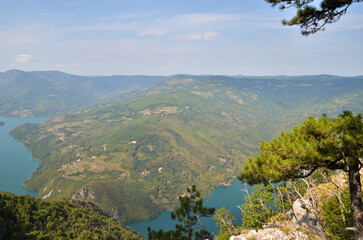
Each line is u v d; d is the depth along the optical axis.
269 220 25.02
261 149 13.20
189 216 16.94
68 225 162.12
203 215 16.75
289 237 16.08
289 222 18.67
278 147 12.33
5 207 143.12
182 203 16.95
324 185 24.83
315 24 12.11
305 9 11.41
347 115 10.96
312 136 11.81
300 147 11.05
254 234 16.92
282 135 13.09
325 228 16.83
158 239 16.81
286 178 11.84
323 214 19.22
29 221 145.75
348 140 9.58
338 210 17.28
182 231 16.56
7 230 115.31
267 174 11.55
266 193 34.81
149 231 17.30
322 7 11.06
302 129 12.39
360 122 10.30
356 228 11.22
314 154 10.39
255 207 35.12
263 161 12.22
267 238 16.05
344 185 20.36
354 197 11.27
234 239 16.83
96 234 157.38
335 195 18.84
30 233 130.75
